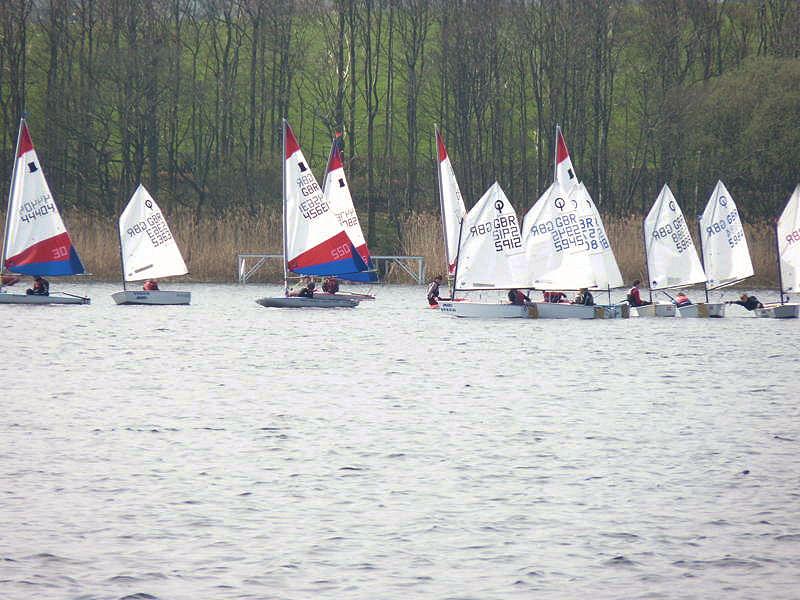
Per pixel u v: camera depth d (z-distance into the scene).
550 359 119.56
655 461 66.81
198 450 69.00
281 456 67.38
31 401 87.56
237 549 49.94
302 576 46.81
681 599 44.66
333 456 67.50
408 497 58.31
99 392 93.00
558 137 165.88
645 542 51.19
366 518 54.59
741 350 129.62
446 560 48.78
